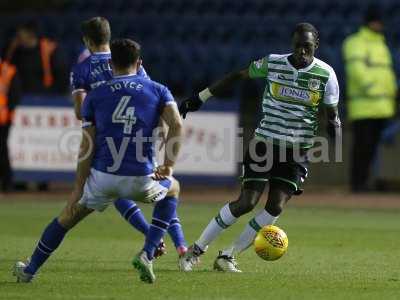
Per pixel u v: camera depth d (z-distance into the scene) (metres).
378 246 33.34
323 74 25.77
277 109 25.94
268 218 26.20
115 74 23.28
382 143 56.81
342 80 60.44
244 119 58.22
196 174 54.31
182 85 63.78
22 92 54.88
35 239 34.44
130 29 68.12
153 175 23.06
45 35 68.81
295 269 27.38
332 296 22.70
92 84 27.33
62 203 49.19
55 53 55.50
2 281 24.41
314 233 37.25
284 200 26.19
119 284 24.06
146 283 24.20
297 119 25.89
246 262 28.67
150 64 64.56
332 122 26.38
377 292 23.38
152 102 22.98
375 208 48.34
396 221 42.56
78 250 31.19
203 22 67.62
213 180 54.38
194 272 26.38
